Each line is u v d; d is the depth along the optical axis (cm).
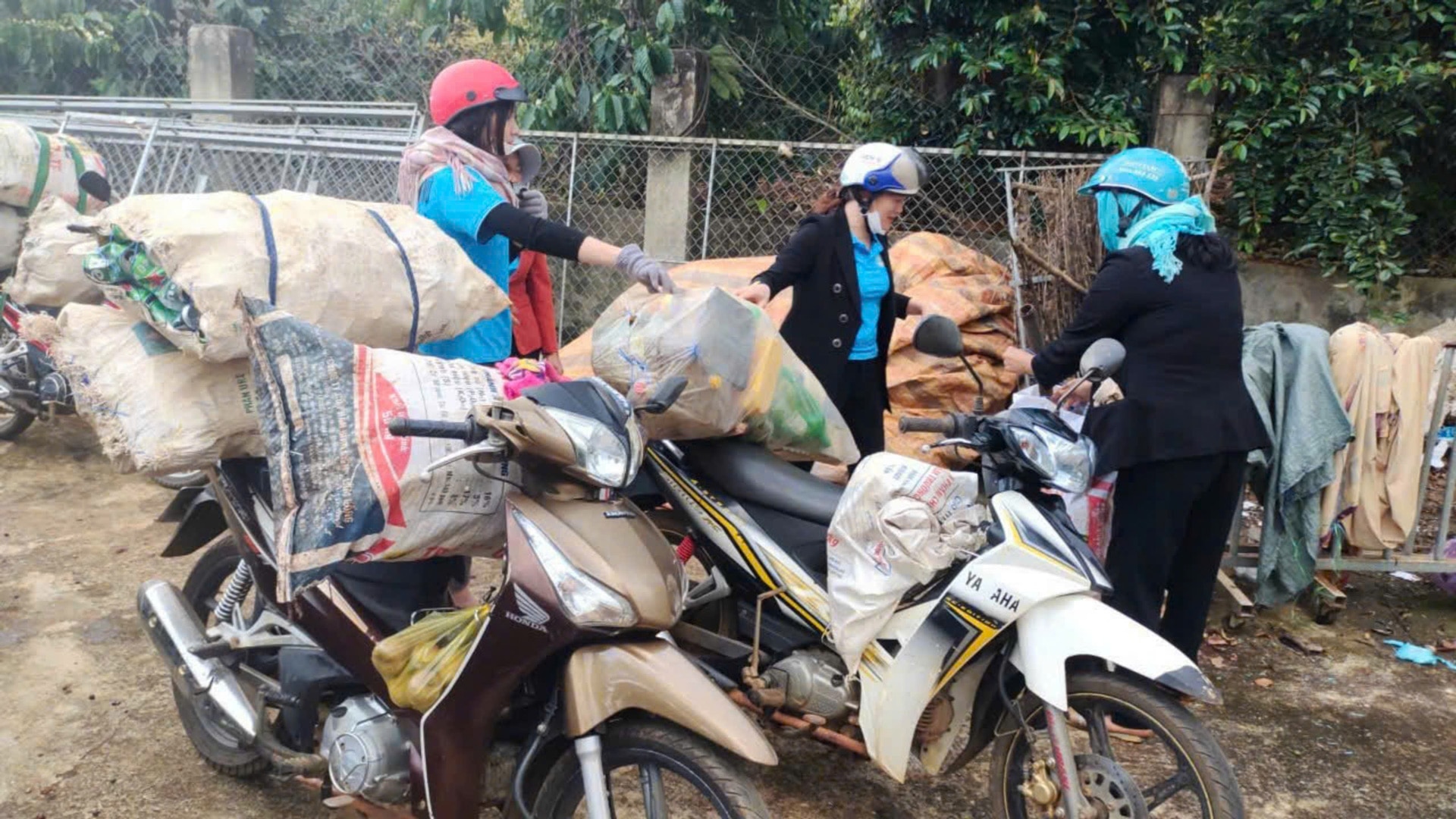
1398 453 441
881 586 267
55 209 530
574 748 236
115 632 400
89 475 559
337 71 847
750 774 333
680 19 681
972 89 666
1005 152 619
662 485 320
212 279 238
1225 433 331
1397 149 652
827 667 289
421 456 230
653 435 294
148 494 538
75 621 406
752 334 295
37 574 443
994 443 287
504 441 222
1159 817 320
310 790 313
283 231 253
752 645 312
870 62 724
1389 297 667
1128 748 353
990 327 543
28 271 518
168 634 299
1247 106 640
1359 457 438
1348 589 493
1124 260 335
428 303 272
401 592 272
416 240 278
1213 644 436
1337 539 447
